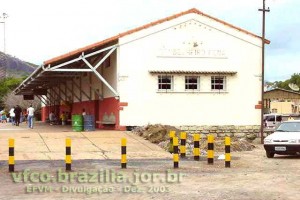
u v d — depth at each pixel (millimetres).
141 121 29234
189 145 23172
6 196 10727
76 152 20672
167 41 29766
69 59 29516
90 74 36125
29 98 58719
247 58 30844
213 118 30266
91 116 29266
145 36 29469
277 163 17672
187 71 29734
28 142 23281
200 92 30141
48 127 36219
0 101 85375
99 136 25688
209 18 30328
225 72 30266
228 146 16328
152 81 29500
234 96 30594
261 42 30969
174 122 29719
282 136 19781
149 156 19828
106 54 28953
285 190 11430
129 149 21922
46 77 36688
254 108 30828
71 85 44562
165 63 29703
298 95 63125
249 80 30828
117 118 29234
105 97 32188
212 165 16797
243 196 10594
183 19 29969
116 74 29406
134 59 29297
